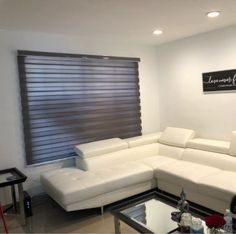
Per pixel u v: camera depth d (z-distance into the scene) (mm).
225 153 3430
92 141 4082
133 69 4559
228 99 3781
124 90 4449
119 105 4391
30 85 3490
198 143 3748
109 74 4242
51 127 3682
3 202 3385
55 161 3758
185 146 3914
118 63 4344
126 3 2545
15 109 3416
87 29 3488
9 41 3348
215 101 3955
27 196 3197
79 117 3934
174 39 4355
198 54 4098
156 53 4855
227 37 3670
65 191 2842
